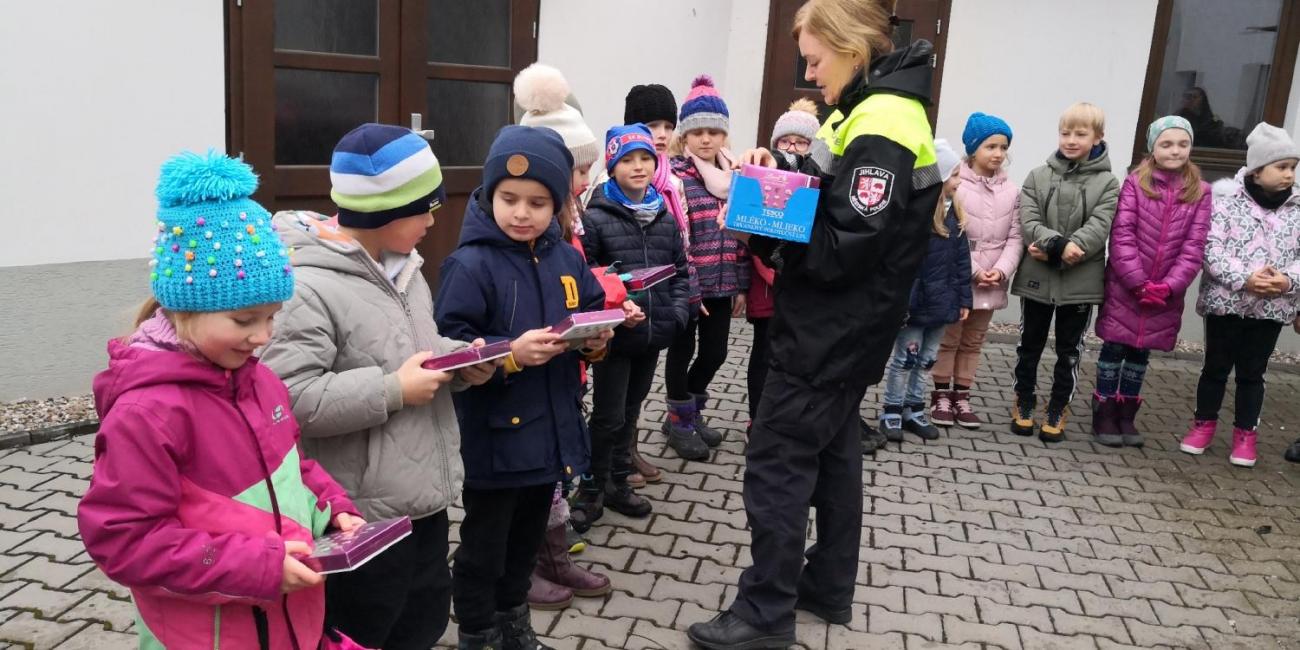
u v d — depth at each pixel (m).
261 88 4.98
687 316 3.78
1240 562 3.87
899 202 2.55
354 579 2.09
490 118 6.30
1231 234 4.80
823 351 2.71
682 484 4.30
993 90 7.10
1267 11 6.89
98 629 2.92
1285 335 7.25
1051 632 3.26
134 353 1.58
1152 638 3.26
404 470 2.10
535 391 2.57
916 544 3.87
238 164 1.59
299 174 5.21
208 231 1.51
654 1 6.79
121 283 4.69
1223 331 4.91
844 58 2.67
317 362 1.97
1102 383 5.20
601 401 3.64
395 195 2.07
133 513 1.50
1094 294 4.99
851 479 3.08
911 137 2.57
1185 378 6.63
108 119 4.48
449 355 2.06
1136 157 7.10
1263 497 4.57
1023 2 6.93
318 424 1.95
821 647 3.06
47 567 3.26
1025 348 5.27
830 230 2.59
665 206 3.81
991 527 4.08
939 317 4.86
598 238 3.61
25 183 4.33
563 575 3.25
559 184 2.50
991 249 5.20
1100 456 5.04
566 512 3.24
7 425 4.32
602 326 2.35
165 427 1.53
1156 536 4.08
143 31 4.51
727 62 7.51
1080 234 4.90
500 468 2.52
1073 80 6.98
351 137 2.06
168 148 4.68
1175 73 7.06
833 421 2.84
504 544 2.63
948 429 5.34
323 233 2.08
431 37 5.80
